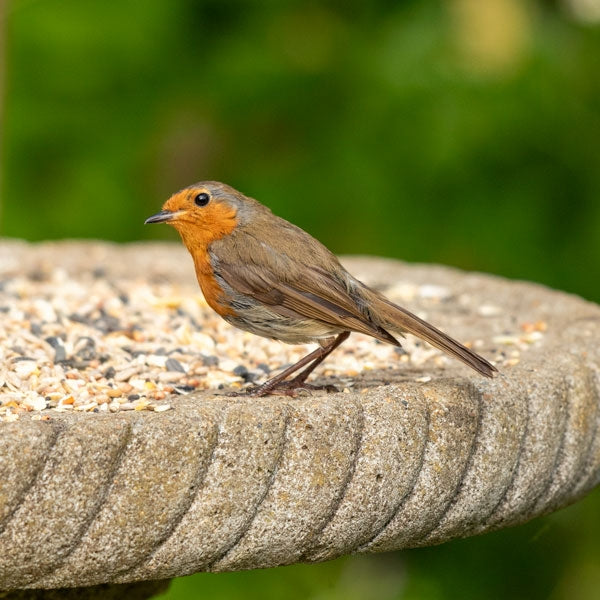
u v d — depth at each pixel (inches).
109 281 449.7
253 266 313.7
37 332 346.6
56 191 575.5
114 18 568.1
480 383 279.1
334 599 517.7
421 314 407.8
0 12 494.6
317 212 565.3
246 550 246.5
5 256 478.9
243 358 352.2
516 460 280.2
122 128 576.1
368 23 570.3
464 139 530.0
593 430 305.1
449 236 559.5
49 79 569.0
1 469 217.9
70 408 275.4
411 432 257.9
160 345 347.3
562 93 538.0
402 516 262.7
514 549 537.6
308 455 246.2
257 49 567.5
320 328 309.4
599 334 354.0
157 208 589.3
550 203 558.3
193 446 234.1
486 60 526.9
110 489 228.8
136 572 238.4
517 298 423.8
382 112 543.8
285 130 579.2
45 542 225.0
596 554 521.3
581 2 550.9
